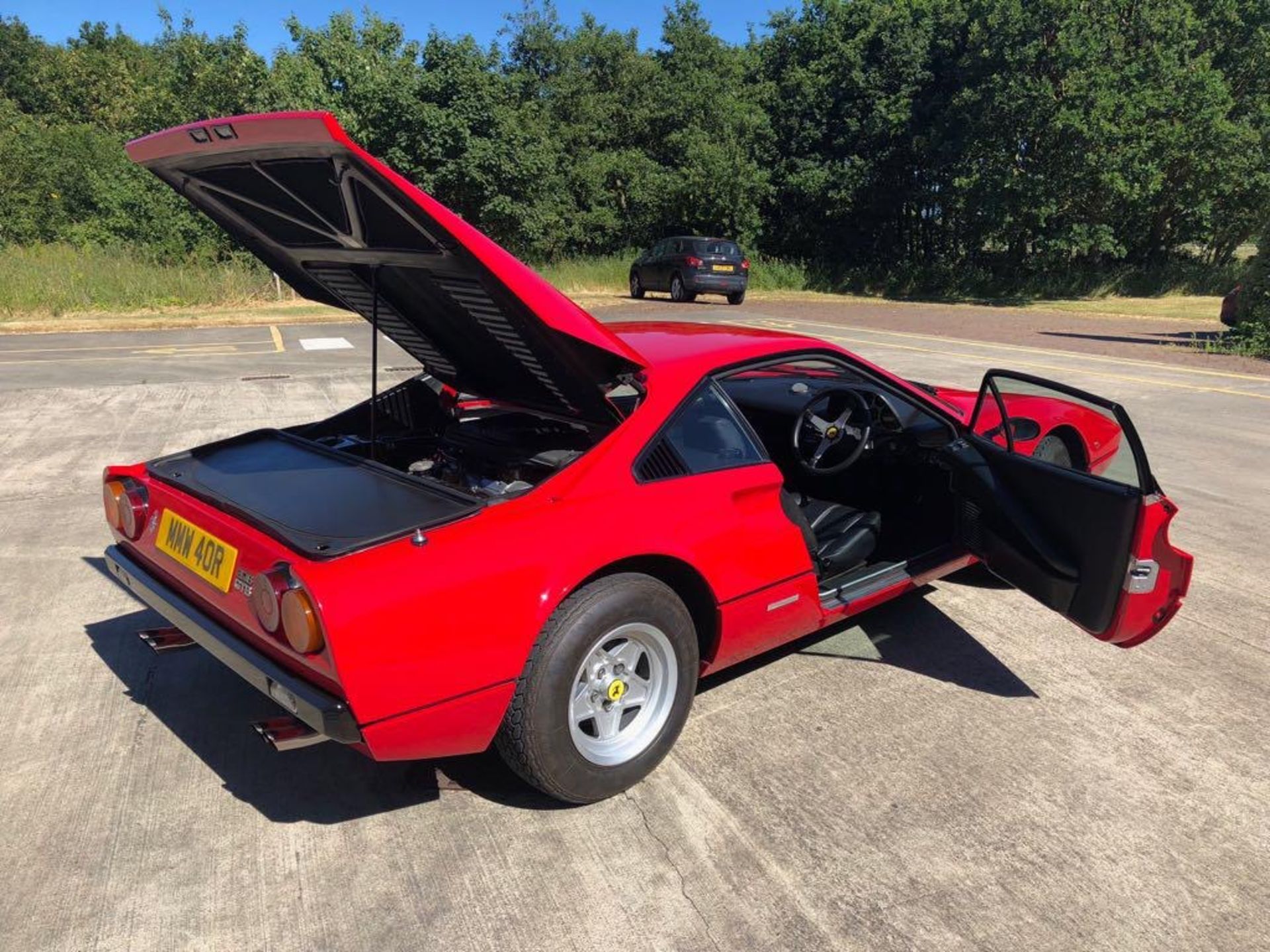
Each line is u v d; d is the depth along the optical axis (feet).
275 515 8.54
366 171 7.67
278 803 9.06
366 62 89.61
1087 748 10.12
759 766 9.70
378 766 9.73
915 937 7.36
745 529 9.78
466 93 84.23
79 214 90.74
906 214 102.47
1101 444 14.93
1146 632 10.54
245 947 7.18
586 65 114.62
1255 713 10.90
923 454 13.14
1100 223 86.22
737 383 14.65
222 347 44.39
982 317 67.82
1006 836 8.61
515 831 8.64
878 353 43.37
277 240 10.87
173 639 10.53
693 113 106.52
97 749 9.93
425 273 9.69
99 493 18.94
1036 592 11.19
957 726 10.53
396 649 7.38
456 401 13.26
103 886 7.83
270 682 7.80
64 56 168.25
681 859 8.25
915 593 14.47
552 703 8.23
